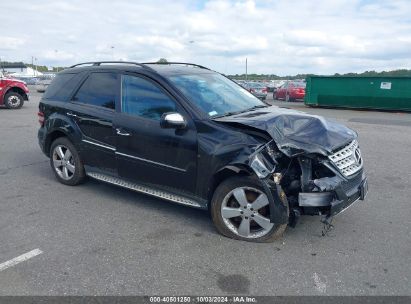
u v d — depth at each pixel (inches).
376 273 137.9
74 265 143.8
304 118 167.8
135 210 197.3
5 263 145.3
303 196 150.1
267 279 134.5
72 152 226.5
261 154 152.9
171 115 166.1
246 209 159.5
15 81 682.2
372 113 675.4
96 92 213.6
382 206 201.8
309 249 155.5
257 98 218.8
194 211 196.1
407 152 325.7
